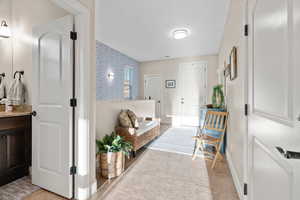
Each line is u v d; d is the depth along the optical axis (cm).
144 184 185
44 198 158
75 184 159
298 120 57
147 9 259
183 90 570
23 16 204
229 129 247
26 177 199
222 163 247
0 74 221
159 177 202
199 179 198
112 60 473
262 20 98
